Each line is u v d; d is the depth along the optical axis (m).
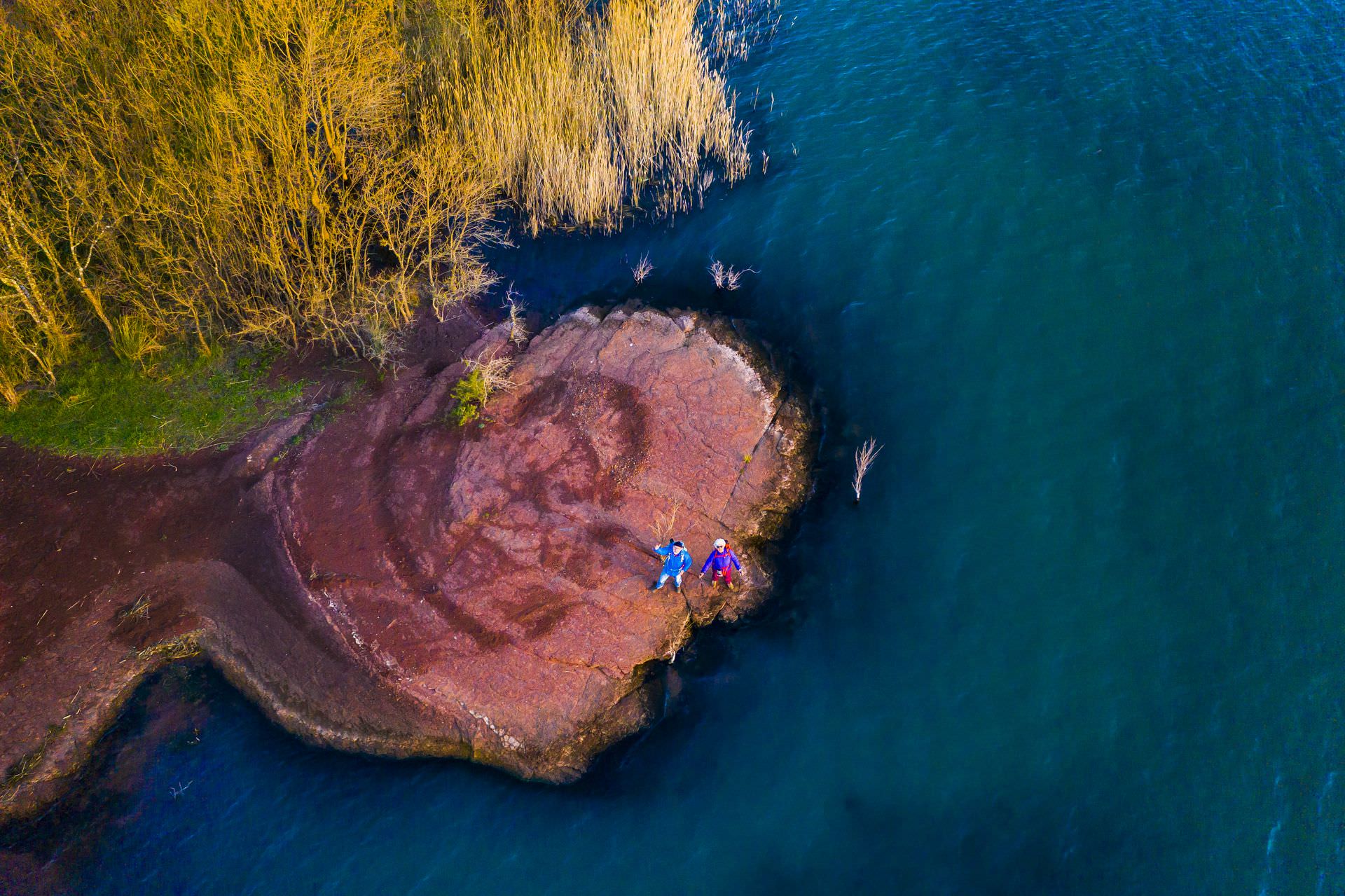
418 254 24.38
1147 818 13.70
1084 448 18.45
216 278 21.38
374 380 21.05
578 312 22.42
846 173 25.39
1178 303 20.61
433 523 17.83
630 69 26.61
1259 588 15.94
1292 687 14.75
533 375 20.61
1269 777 13.91
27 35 18.97
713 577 16.88
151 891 14.05
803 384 20.45
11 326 19.09
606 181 25.22
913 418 19.55
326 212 21.31
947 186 24.38
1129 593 16.22
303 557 17.59
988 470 18.41
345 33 21.23
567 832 14.38
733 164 26.31
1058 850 13.51
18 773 15.11
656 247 24.56
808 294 22.41
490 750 15.29
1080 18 29.41
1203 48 27.36
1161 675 15.16
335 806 14.89
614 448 18.81
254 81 19.08
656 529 17.58
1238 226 21.95
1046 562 16.84
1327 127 24.05
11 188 18.70
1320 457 17.53
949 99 27.11
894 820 14.03
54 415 20.09
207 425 20.12
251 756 15.55
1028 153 24.89
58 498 18.73
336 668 16.20
